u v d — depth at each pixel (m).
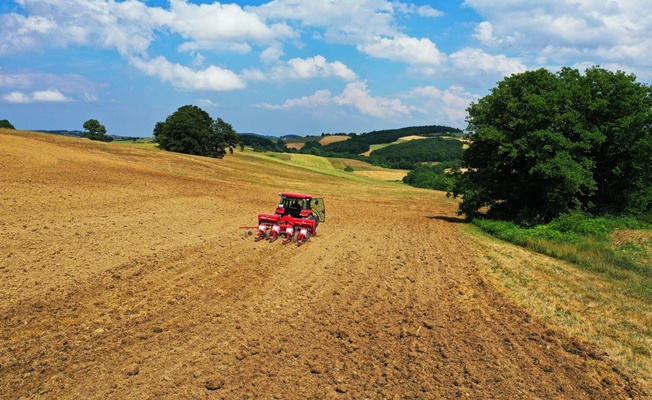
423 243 23.12
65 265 13.70
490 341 10.03
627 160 31.08
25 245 15.50
